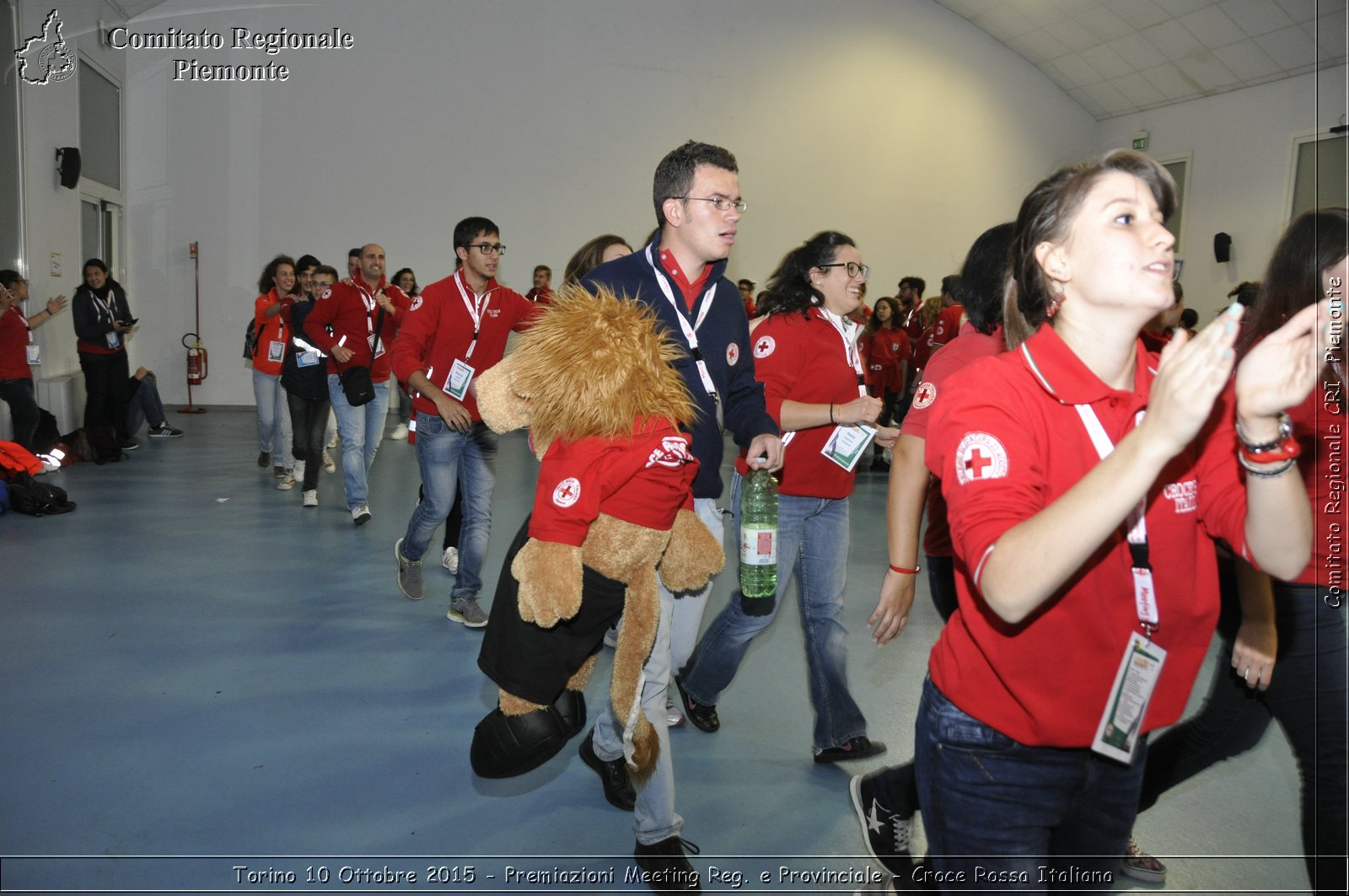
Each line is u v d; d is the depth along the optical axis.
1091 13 12.57
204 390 11.63
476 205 12.07
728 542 5.17
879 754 2.87
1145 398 1.21
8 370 6.84
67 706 3.03
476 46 11.94
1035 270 1.25
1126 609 1.22
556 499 1.84
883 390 9.90
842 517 2.82
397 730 2.95
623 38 12.38
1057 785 1.30
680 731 3.05
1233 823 2.52
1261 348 1.07
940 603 2.27
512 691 1.96
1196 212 13.13
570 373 1.84
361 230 11.80
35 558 4.79
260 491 6.82
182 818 2.39
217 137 11.36
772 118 13.08
